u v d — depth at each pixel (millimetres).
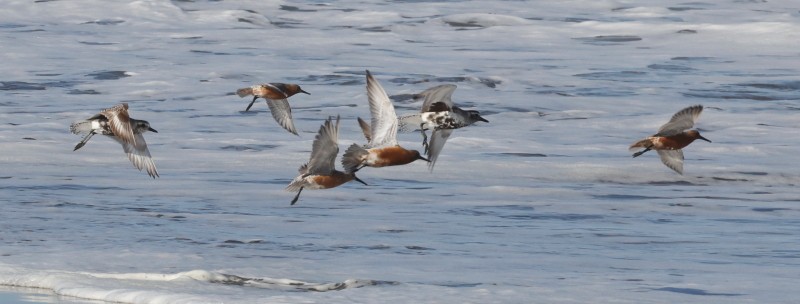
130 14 80312
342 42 71000
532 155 32688
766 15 85312
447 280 14086
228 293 12883
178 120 40500
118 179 25938
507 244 17656
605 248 17453
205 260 15438
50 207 21078
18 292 13219
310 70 56594
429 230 19156
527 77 55031
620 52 68938
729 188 26984
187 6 84312
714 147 34375
